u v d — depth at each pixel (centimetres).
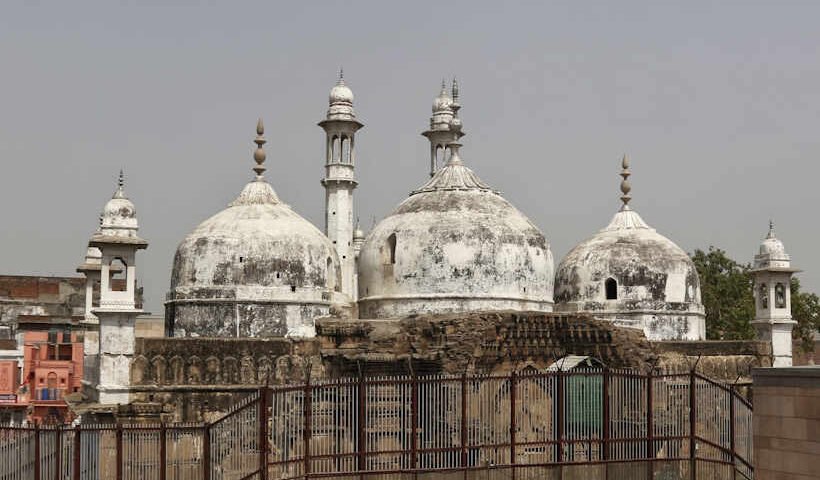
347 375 3575
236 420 2422
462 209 4169
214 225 4459
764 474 2050
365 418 2514
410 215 4209
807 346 6981
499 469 2569
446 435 2584
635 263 4828
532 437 2647
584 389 2717
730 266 6894
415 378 2561
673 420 2761
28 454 2433
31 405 5284
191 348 3634
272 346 3684
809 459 1966
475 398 2627
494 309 4012
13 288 6838
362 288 4303
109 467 2416
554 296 5081
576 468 2627
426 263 4072
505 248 4106
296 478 2411
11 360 5888
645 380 2748
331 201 5288
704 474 2739
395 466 2539
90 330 4644
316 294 4419
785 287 4803
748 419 2864
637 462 2678
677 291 4828
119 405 3366
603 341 3612
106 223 3619
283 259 4375
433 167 5797
